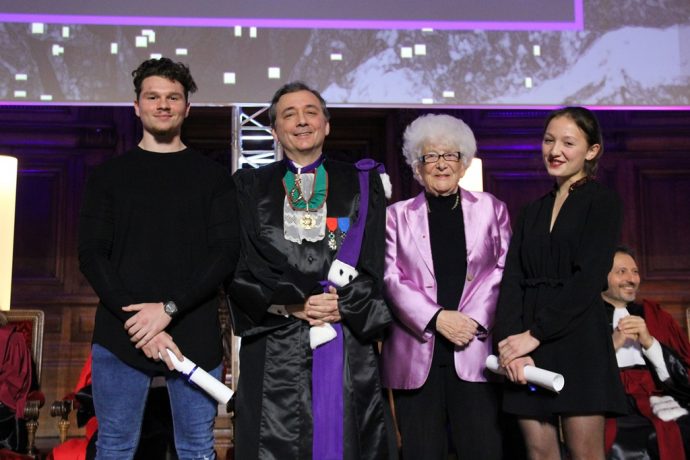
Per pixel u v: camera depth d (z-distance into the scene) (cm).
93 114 546
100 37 404
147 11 406
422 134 254
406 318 241
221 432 329
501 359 218
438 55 418
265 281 225
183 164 228
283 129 239
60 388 520
